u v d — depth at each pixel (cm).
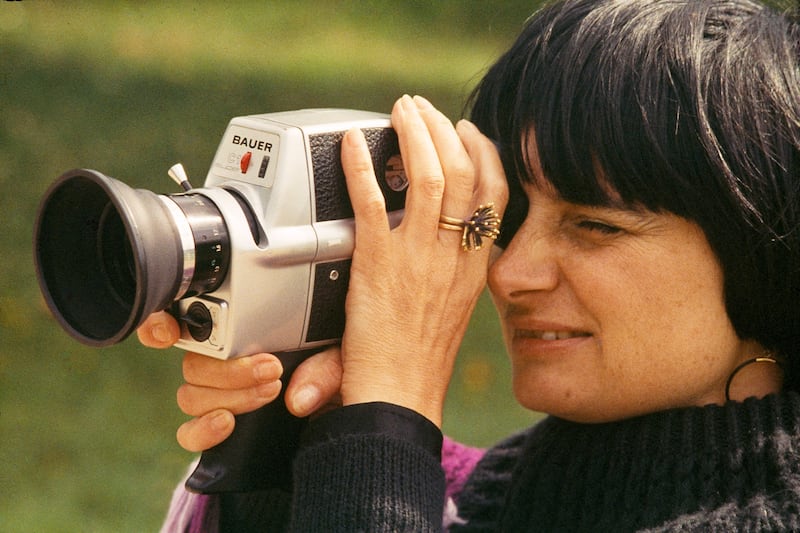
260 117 382
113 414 998
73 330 349
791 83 367
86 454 956
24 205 1195
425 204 378
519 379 394
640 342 373
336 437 370
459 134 394
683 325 371
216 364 368
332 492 363
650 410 383
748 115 361
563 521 394
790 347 381
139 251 326
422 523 358
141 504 903
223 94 1420
